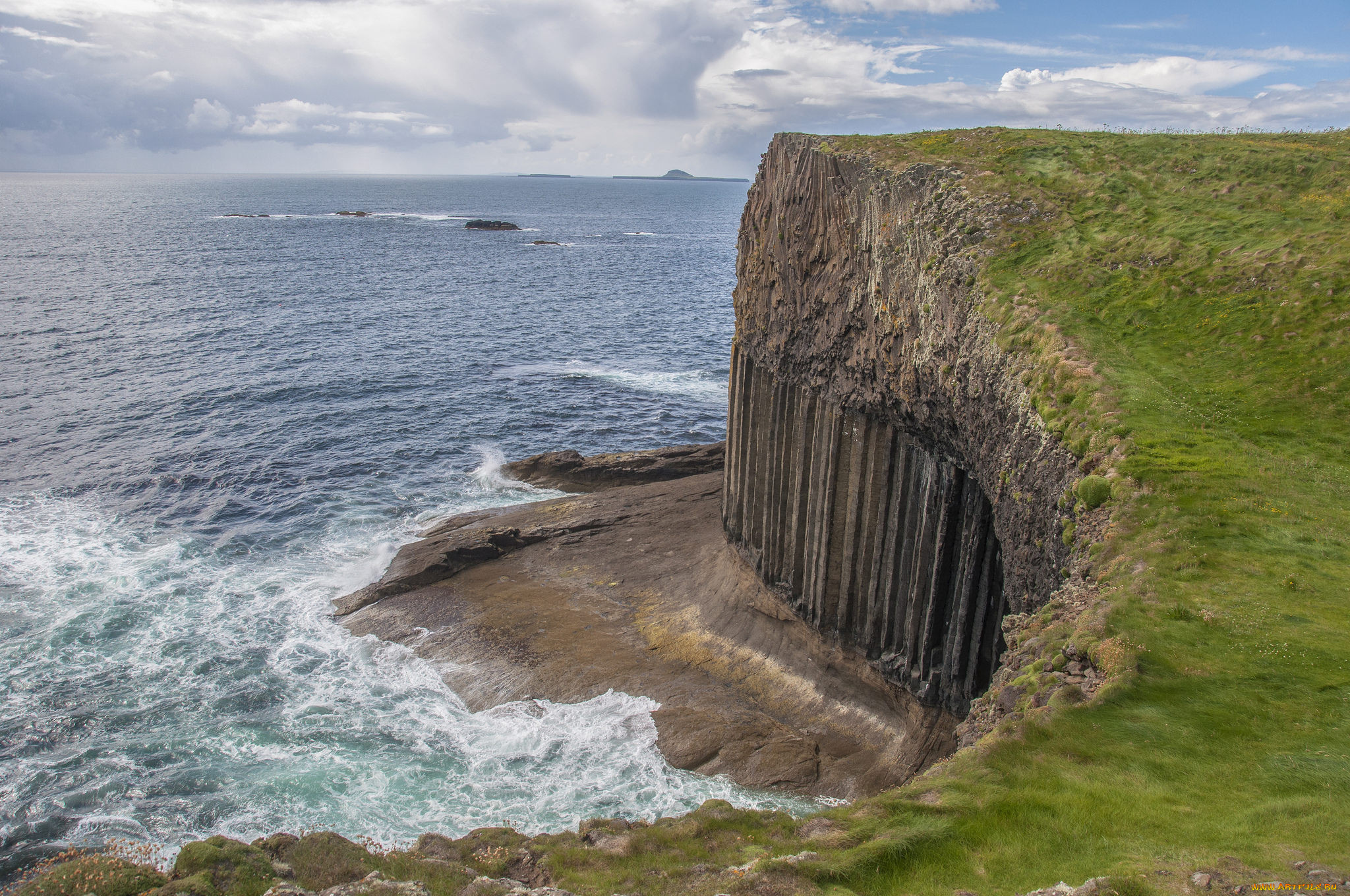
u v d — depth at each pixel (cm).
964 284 2602
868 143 3512
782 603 3444
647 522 4544
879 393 2880
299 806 2595
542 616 3731
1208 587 1535
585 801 2622
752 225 4000
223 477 5266
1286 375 2061
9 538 4359
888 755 2792
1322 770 1152
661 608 3781
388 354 8400
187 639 3538
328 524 4697
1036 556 2011
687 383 7831
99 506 4806
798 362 3419
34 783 2678
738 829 1638
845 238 3209
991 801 1255
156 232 19888
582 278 14262
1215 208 2733
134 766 2767
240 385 7131
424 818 2548
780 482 3497
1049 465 2019
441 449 5906
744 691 3238
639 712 3058
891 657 2900
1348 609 1451
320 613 3800
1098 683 1414
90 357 7781
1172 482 1783
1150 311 2355
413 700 3184
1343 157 2919
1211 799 1156
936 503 2688
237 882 1446
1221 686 1341
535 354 8725
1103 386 2069
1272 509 1697
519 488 5266
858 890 1170
